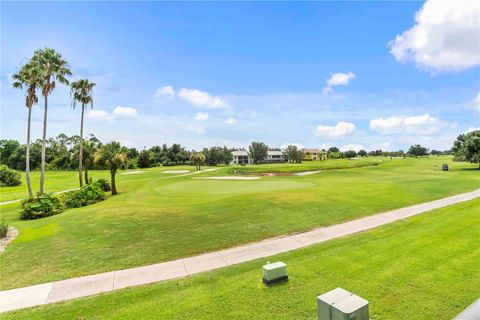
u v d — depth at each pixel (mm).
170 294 6777
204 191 23609
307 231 11828
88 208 18734
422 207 15617
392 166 57188
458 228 10773
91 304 6527
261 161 107688
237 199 17234
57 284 7809
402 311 5578
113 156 28750
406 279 6863
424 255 8266
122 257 9500
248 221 12969
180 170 62062
